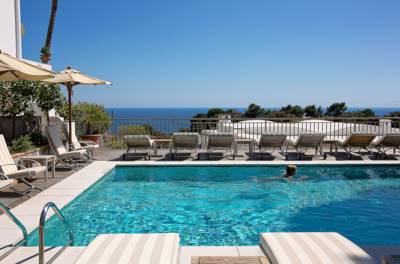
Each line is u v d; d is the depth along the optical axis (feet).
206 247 12.92
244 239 16.29
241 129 42.11
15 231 14.37
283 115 87.66
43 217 10.14
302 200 22.30
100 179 25.89
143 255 9.99
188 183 26.55
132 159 33.96
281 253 10.21
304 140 33.68
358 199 22.49
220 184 26.25
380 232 17.10
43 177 25.73
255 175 28.84
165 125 42.37
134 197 22.93
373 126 41.86
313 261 9.66
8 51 41.22
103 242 10.97
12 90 31.68
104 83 34.24
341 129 42.70
